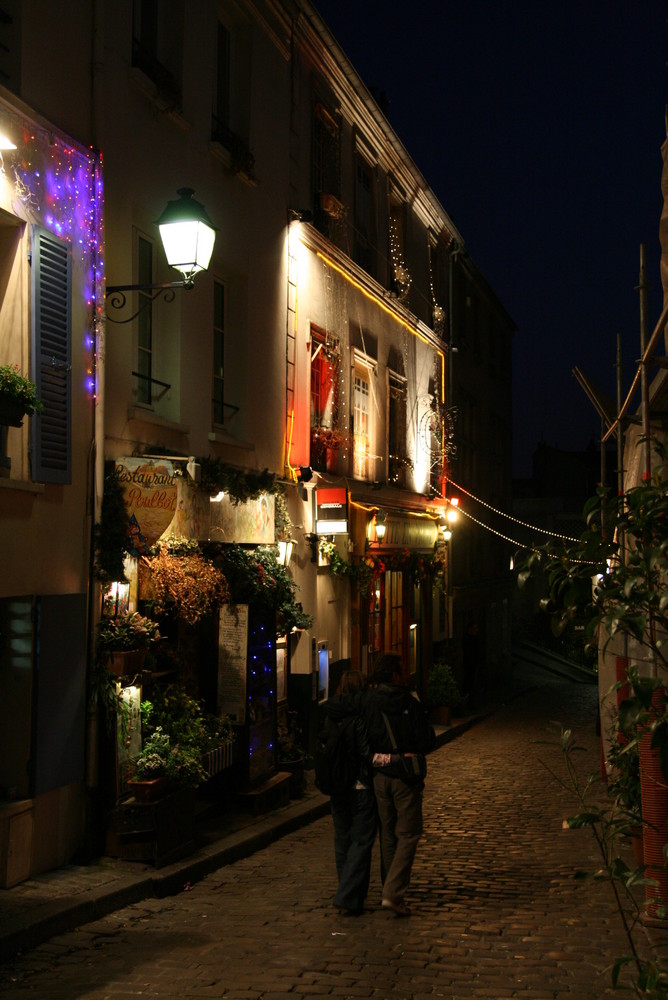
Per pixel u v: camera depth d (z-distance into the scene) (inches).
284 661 482.9
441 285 892.0
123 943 250.2
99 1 339.3
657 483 135.5
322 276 582.6
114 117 354.0
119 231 355.6
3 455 289.0
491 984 216.7
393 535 685.9
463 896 298.5
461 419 973.8
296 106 549.0
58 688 302.4
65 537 311.4
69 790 311.1
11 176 288.5
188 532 354.3
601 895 298.7
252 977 221.1
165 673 386.9
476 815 431.2
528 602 1503.4
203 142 432.5
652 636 132.8
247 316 475.8
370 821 283.6
